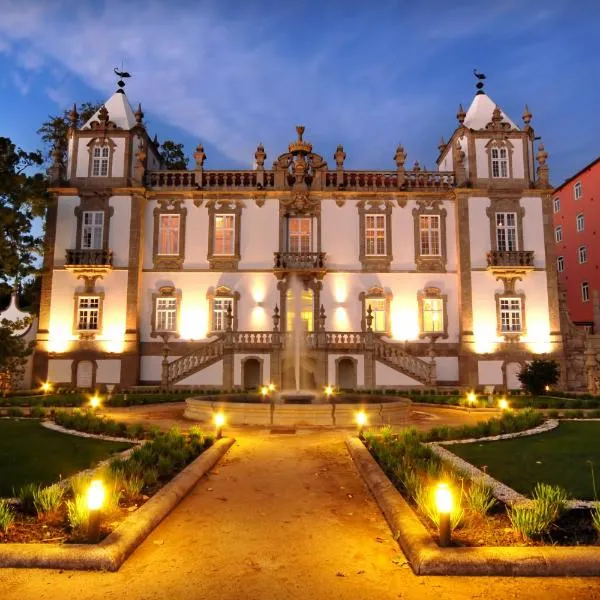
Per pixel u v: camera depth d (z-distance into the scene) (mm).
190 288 27984
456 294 28172
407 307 28094
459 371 27484
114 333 26938
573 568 4652
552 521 5539
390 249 28422
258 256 28281
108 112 29359
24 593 4312
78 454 9375
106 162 28297
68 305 27156
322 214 28672
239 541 5555
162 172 28844
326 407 13555
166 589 4430
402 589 4430
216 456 9297
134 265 27453
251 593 4379
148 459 8047
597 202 38812
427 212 28734
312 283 28078
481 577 4637
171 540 5555
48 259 27453
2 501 5816
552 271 28016
